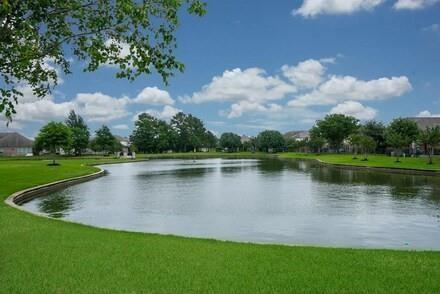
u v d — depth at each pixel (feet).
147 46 28.84
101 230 38.11
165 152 495.82
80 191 89.66
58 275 23.31
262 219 53.52
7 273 23.68
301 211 60.13
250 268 24.84
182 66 29.60
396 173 146.41
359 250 30.17
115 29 29.12
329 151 423.64
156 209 62.59
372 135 296.71
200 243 32.07
